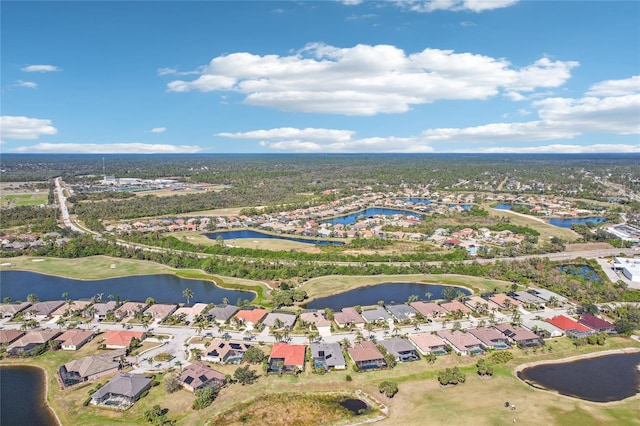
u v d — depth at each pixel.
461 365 127.56
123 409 106.56
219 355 128.75
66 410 106.62
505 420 102.00
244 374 116.31
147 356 131.75
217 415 104.81
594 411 106.19
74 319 159.75
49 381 119.62
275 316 156.75
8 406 108.62
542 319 157.00
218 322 155.62
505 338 141.75
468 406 107.50
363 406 109.00
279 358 128.25
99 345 139.38
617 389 116.69
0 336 141.12
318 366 125.12
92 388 115.44
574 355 134.00
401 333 148.25
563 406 108.00
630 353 136.25
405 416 104.00
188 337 144.75
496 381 118.94
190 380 115.06
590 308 160.75
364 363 126.94
